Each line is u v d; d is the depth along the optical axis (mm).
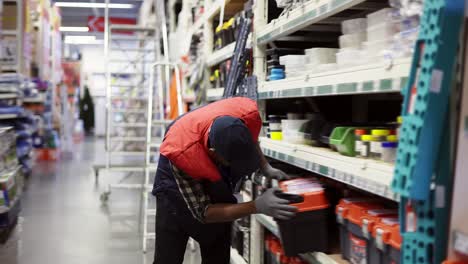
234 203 2381
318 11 2090
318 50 2396
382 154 1708
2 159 4852
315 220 2188
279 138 2918
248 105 2268
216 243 2551
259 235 3146
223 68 4051
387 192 1528
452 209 1232
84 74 22641
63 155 12367
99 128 21547
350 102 3256
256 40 3096
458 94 1262
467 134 1211
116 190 7211
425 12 1293
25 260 3889
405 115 1342
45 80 10172
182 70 5590
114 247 4266
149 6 9297
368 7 2426
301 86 2287
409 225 1364
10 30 7730
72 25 22094
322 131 2348
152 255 4043
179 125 2207
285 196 2086
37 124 10227
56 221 5219
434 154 1268
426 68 1262
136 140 6961
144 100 7812
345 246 2115
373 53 1819
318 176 2705
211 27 4551
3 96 6387
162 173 2383
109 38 8117
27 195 6734
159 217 2416
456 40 1241
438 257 1300
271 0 3076
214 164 2148
